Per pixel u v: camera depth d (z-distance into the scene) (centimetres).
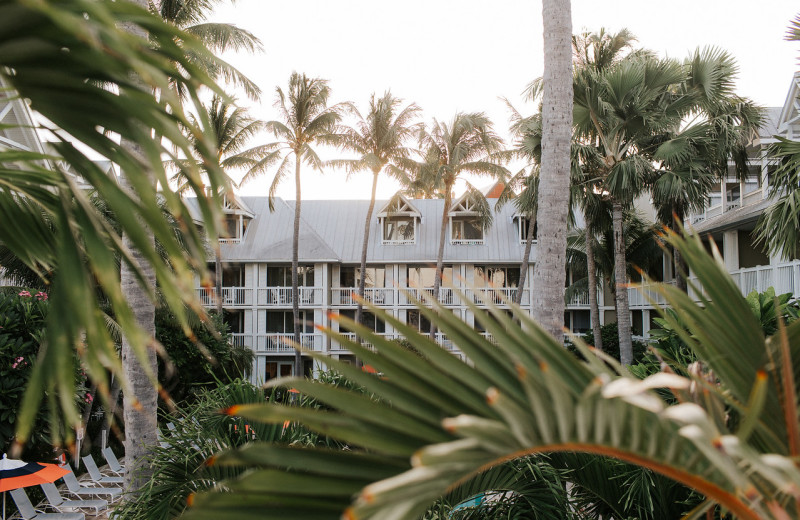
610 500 399
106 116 124
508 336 130
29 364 1014
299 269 3419
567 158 686
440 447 90
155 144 126
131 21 126
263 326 3331
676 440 124
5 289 1250
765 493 133
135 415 616
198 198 139
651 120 1623
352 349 119
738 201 2484
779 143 923
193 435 420
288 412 110
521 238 3403
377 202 3703
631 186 1706
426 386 119
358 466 113
